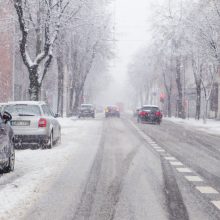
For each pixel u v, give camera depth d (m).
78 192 10.76
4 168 13.39
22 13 33.00
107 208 9.15
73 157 17.81
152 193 10.72
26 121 20.00
